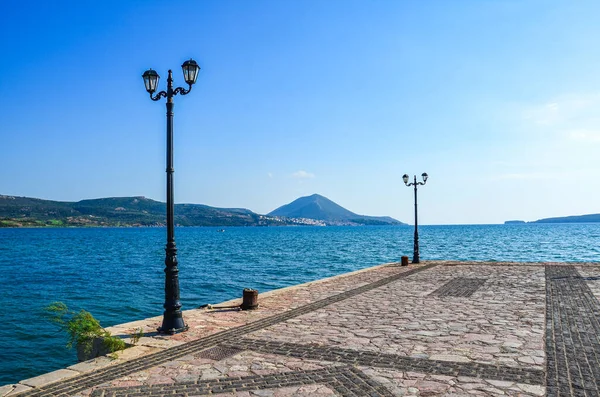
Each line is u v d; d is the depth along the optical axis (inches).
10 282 1277.1
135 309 863.7
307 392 245.8
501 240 3777.1
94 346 356.5
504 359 301.4
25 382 267.4
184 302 930.7
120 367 295.4
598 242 3307.1
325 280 772.6
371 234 6333.7
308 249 2854.3
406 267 1019.9
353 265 1754.4
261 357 313.7
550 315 449.7
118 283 1253.7
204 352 329.4
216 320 442.3
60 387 258.7
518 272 872.3
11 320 774.5
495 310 479.8
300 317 452.8
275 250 2768.2
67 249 3036.4
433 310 483.5
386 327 402.0
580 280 733.3
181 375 277.7
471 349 326.3
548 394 238.8
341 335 373.1
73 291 1099.3
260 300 563.5
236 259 2074.3
